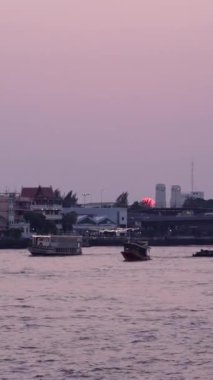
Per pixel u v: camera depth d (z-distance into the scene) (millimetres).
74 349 159625
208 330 176000
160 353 156125
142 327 180000
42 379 140375
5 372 144125
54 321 187750
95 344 163500
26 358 152875
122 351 157875
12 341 166250
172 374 143125
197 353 156125
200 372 144250
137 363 149625
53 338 169000
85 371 144750
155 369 146000
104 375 142625
